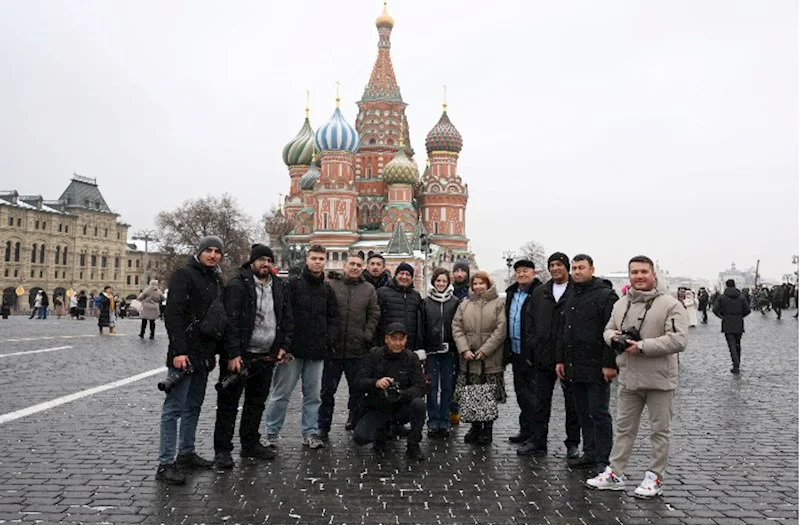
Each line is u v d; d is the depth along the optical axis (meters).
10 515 6.95
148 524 6.79
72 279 114.81
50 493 7.67
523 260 10.82
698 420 12.16
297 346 10.14
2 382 15.15
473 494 7.92
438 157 93.88
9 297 104.00
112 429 10.79
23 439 10.04
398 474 8.74
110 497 7.59
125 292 127.31
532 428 10.25
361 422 9.91
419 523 6.92
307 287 10.34
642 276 8.40
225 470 8.84
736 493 8.02
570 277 10.10
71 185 118.00
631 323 8.38
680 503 7.66
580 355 9.07
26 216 106.75
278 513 7.16
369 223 92.12
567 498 7.82
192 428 9.00
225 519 6.96
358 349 11.27
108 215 122.56
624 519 7.12
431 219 92.44
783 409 13.23
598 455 8.86
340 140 85.62
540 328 9.90
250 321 9.30
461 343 10.66
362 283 11.45
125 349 23.42
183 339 8.50
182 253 85.75
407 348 11.20
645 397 8.30
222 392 9.06
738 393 15.15
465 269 12.66
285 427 11.68
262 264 9.52
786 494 7.98
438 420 11.25
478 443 10.65
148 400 13.31
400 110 95.12
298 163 103.12
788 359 21.70
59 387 14.65
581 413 9.29
